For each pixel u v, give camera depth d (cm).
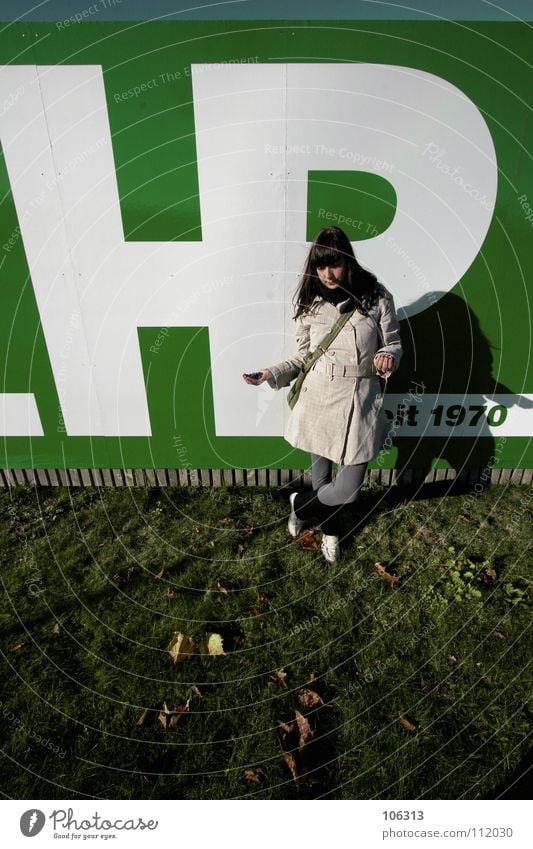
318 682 219
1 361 305
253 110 245
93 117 248
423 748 196
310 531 295
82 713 209
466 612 246
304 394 246
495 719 204
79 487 335
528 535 291
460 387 304
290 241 272
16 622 246
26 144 253
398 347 231
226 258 277
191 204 265
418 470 330
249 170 257
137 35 232
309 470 331
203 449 330
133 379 310
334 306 229
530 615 243
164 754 196
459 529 296
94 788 188
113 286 285
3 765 194
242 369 305
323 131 247
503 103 239
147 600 256
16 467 334
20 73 239
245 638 237
